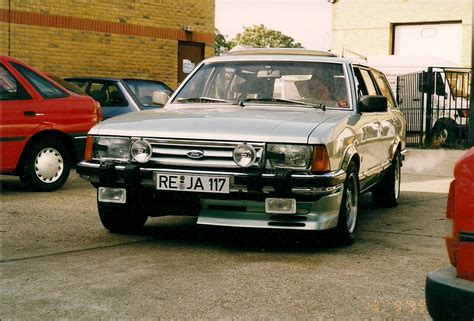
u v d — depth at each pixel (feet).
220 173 19.20
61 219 24.86
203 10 62.18
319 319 14.15
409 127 64.54
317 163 19.19
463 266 10.43
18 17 49.37
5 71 30.01
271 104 22.89
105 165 20.38
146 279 16.94
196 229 23.72
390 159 28.25
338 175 19.61
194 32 61.52
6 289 16.01
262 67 24.08
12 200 28.73
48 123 30.81
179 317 14.15
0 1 48.34
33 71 31.09
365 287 16.51
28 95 30.40
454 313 10.27
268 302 15.21
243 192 19.17
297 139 19.26
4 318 13.99
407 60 70.23
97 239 21.70
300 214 19.48
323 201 19.38
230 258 19.31
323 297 15.64
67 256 19.34
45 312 14.38
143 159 20.03
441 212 28.48
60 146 31.50
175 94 24.44
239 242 21.62
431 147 62.08
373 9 94.27
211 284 16.55
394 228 24.59
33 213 25.88
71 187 32.83
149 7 57.77
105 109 39.93
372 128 24.41
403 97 65.46
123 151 20.48
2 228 23.11
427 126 62.80
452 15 87.56
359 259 19.45
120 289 16.07
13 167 29.78
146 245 20.93
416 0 90.48
